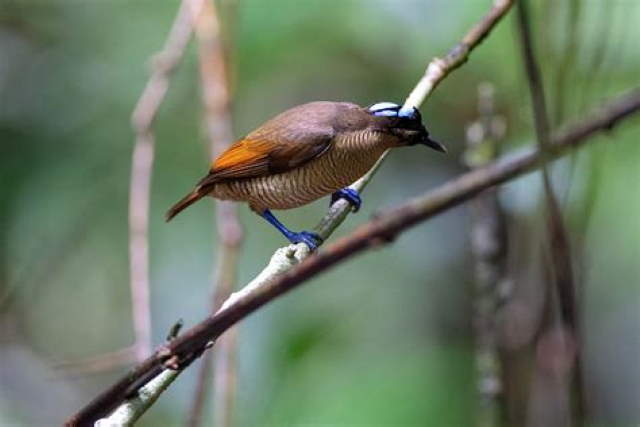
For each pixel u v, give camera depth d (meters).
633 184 12.24
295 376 13.48
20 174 14.56
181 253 14.45
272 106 14.11
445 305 14.91
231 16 10.71
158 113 14.08
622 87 10.27
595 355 15.05
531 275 8.74
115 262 14.77
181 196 14.17
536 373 7.84
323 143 8.69
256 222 14.63
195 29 10.48
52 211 14.43
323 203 14.78
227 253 9.28
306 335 14.02
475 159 8.85
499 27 12.35
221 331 3.80
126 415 5.54
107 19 14.86
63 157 14.62
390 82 13.69
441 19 12.88
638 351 14.93
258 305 3.66
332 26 13.26
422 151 14.88
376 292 14.75
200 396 8.61
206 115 10.43
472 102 13.58
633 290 13.96
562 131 3.28
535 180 8.63
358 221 14.82
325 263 3.34
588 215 7.28
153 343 14.36
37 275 14.29
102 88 14.71
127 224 14.59
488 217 9.06
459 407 12.86
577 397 6.58
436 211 3.19
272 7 13.39
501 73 12.34
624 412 15.19
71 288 15.02
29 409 14.81
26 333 14.96
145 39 14.68
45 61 14.96
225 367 8.85
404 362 13.32
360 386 13.00
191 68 13.94
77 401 15.07
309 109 9.04
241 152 9.07
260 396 13.33
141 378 4.77
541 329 7.65
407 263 15.09
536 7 7.91
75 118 14.73
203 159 14.13
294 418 12.97
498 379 9.11
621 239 12.77
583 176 7.43
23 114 14.77
